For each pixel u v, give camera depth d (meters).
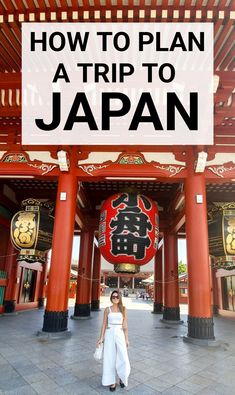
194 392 4.64
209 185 13.72
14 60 7.54
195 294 8.28
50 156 9.75
